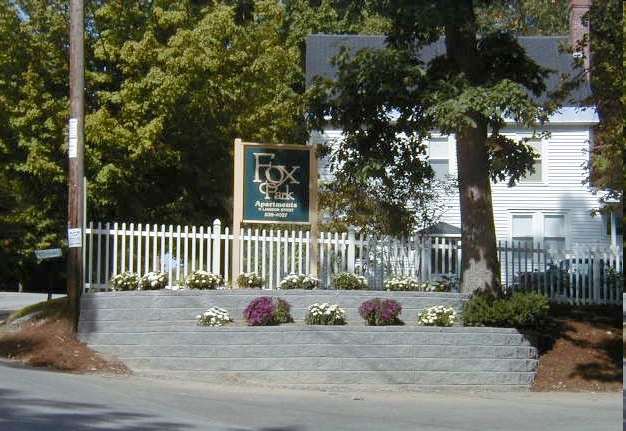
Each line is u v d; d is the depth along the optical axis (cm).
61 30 1981
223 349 1395
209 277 1555
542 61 2903
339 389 1368
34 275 3588
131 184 2061
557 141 2828
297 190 1664
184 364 1400
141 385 1279
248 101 2100
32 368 1347
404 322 1535
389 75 1518
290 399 1250
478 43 1630
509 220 2847
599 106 1692
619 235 2780
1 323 1656
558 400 1334
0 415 958
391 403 1262
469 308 1520
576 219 2817
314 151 1678
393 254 1728
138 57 1905
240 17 2667
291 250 1669
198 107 1961
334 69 2770
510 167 1644
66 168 1950
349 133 1633
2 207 2352
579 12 2952
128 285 1540
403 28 1583
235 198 1639
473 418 1155
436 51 2797
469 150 1617
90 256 1598
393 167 1689
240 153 1645
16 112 1906
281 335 1399
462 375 1423
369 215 1970
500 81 1470
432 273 1742
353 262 1705
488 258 1605
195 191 2227
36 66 1958
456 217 2697
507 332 1455
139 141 1880
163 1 2023
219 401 1192
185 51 1892
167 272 1619
